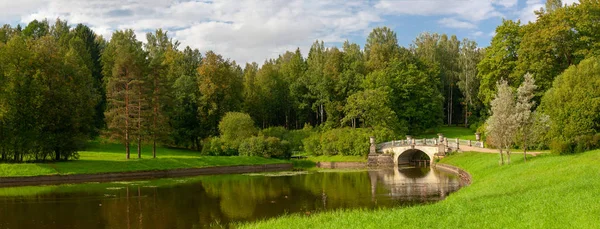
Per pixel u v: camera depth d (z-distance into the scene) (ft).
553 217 57.21
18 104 169.99
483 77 240.32
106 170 180.34
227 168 219.61
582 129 140.67
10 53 171.42
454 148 216.74
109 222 95.86
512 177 114.73
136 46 363.56
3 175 155.22
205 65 304.91
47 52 180.24
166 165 204.13
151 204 118.52
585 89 143.74
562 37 203.10
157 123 219.41
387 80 316.19
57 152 185.26
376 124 282.77
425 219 64.95
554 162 117.70
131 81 204.44
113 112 201.05
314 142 272.10
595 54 195.83
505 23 232.73
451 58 381.81
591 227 50.60
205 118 297.74
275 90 364.38
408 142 235.40
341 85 328.08
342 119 304.71
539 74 206.49
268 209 110.22
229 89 307.17
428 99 319.47
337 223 69.21
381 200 118.32
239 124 261.85
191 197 130.82
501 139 141.49
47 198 127.34
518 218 59.57
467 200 83.20
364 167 236.63
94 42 345.31
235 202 121.19
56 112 175.52
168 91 228.63
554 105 152.35
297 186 154.71
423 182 155.53
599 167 97.76
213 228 89.81
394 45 373.40
